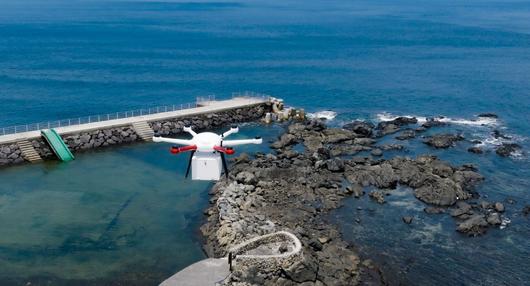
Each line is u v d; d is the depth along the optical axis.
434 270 48.00
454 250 51.47
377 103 113.31
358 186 64.69
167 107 102.94
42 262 48.25
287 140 82.56
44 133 76.25
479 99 115.56
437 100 115.19
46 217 57.00
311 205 59.97
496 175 70.69
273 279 42.31
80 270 47.09
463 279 46.84
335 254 48.72
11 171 70.31
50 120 101.75
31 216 57.16
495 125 95.75
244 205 57.62
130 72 148.88
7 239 52.06
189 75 145.38
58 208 59.28
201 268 44.03
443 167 70.12
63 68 152.50
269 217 56.03
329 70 151.25
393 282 45.84
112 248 50.91
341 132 86.62
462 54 178.50
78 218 56.94
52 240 52.16
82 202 60.97
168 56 176.00
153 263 48.34
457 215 58.16
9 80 135.38
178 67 156.75
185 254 50.00
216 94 124.00
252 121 97.69
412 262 49.12
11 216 57.03
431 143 82.75
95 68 153.75
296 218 56.12
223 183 64.25
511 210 60.03
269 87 130.12
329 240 51.78
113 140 82.00
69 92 124.50
